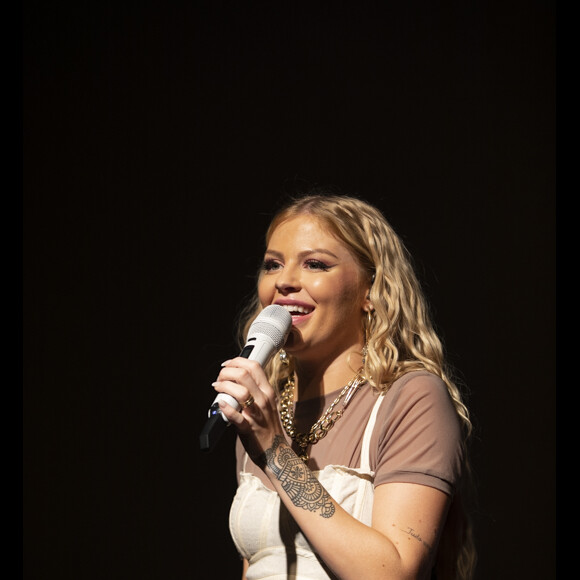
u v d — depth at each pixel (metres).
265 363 4.21
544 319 8.80
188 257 9.51
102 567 9.44
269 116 9.32
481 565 8.73
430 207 9.00
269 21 9.34
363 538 3.75
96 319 9.58
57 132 9.55
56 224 9.58
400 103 9.08
